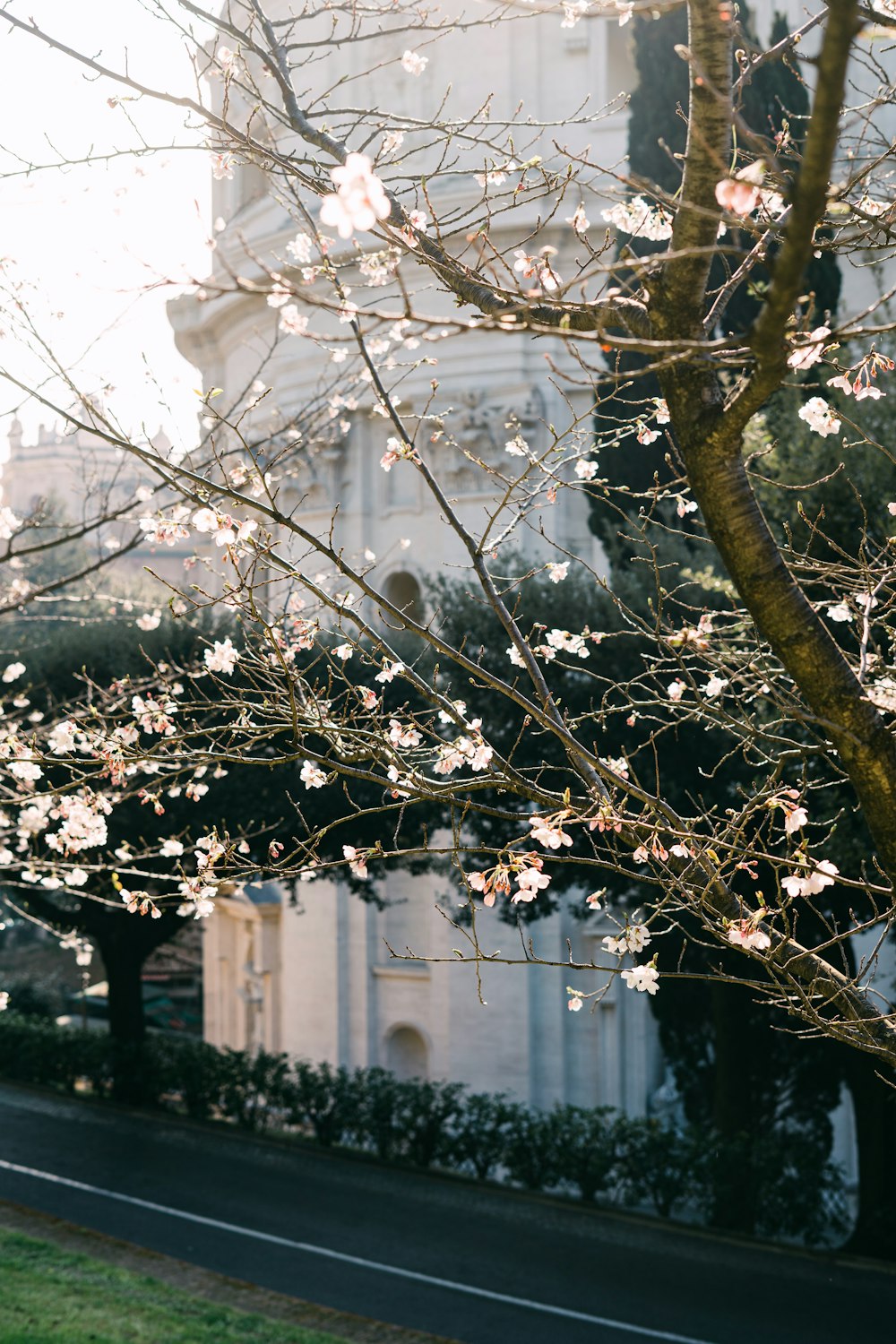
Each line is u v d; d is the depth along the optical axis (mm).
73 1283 12664
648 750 13914
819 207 3029
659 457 15492
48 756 5969
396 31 5609
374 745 5344
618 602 5875
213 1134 20766
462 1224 16562
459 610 15516
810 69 16438
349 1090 20188
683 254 3342
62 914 22172
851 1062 15742
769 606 4137
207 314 29219
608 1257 15398
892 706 4488
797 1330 13156
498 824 15594
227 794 15656
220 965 32906
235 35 5246
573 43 24312
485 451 24672
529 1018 24641
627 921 4922
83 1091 23438
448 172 5605
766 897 11086
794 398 12852
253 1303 13406
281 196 5648
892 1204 15539
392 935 26594
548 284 4250
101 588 15328
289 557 20156
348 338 3381
